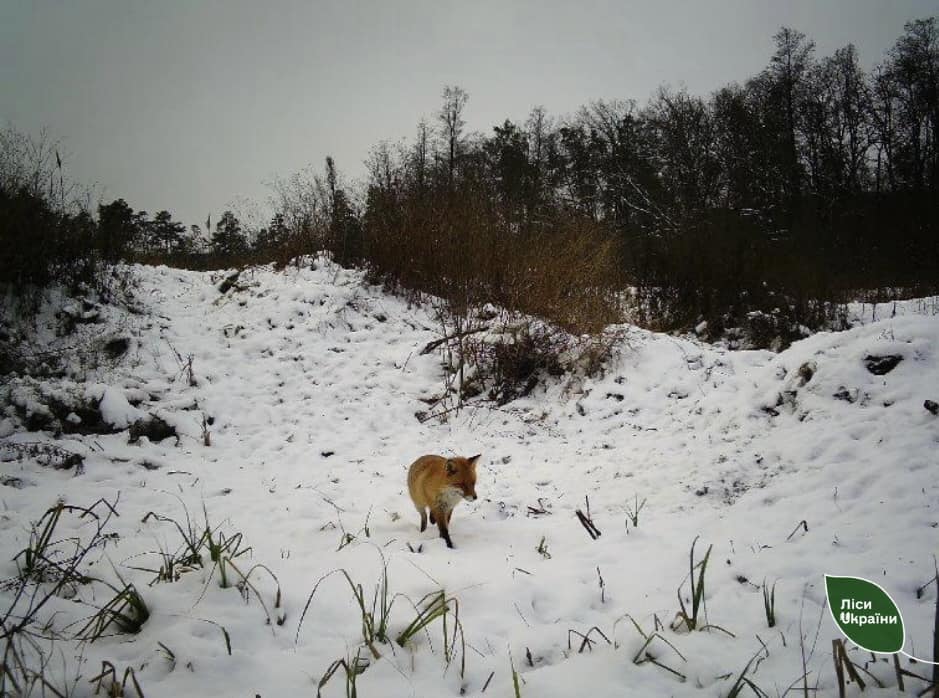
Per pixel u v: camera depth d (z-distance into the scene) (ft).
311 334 35.45
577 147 104.53
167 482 21.43
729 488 18.54
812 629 11.07
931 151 90.17
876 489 16.01
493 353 31.55
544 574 14.51
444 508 16.49
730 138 93.20
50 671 9.80
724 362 29.58
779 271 44.01
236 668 10.33
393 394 30.89
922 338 21.04
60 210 35.37
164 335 34.24
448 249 39.24
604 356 30.42
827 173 92.63
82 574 13.62
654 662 10.51
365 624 11.28
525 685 10.12
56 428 24.00
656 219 82.64
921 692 9.04
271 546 16.20
